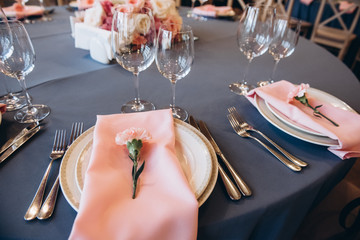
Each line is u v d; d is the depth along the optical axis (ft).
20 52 1.84
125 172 1.36
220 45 3.92
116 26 1.86
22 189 1.37
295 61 3.39
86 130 1.81
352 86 2.73
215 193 1.39
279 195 1.40
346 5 8.87
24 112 2.03
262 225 1.53
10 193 1.34
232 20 5.38
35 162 1.55
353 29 8.09
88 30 2.98
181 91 2.50
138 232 1.07
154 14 3.12
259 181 1.48
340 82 2.82
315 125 1.75
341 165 1.63
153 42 1.94
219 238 1.34
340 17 8.33
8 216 1.22
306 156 1.68
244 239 1.43
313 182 1.49
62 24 4.49
